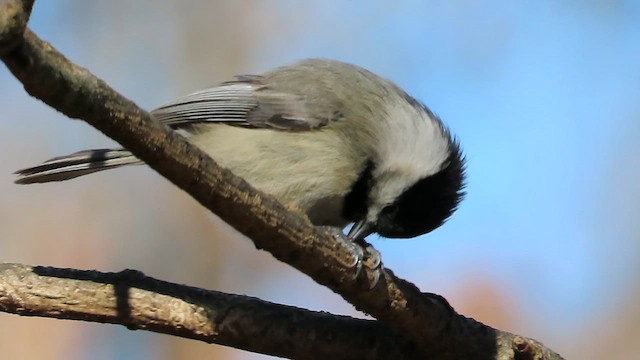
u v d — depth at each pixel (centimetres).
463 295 1152
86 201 1326
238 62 1484
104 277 736
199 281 1298
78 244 1300
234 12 1501
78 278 730
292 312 766
